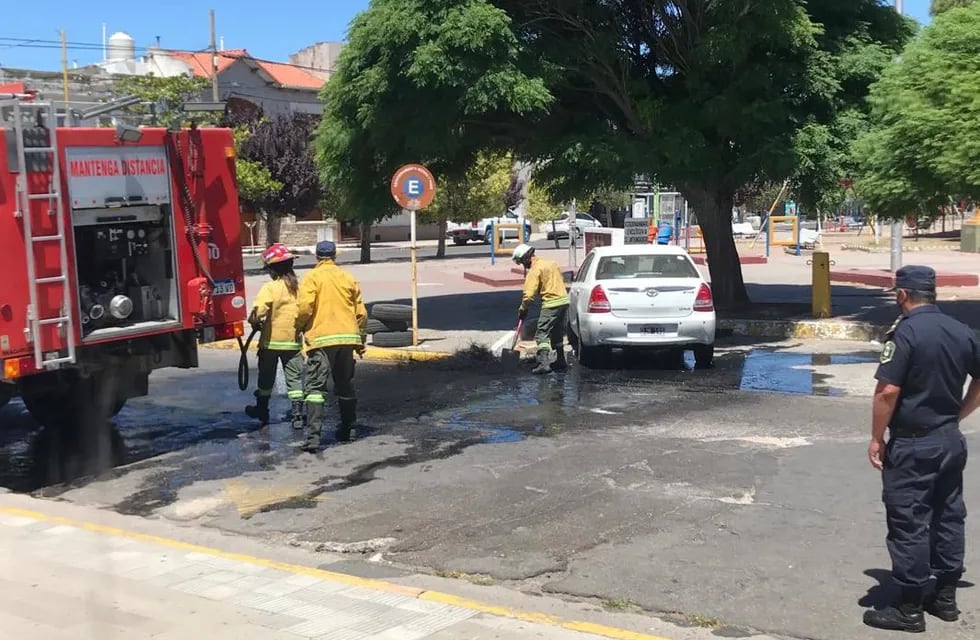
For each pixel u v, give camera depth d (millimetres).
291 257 9789
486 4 14531
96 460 8688
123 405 10070
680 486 7352
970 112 12656
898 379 4664
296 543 6336
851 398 10594
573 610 5090
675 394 10977
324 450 8805
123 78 27672
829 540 6102
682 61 16438
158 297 9039
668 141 15336
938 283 21781
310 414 8742
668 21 15992
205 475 8102
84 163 8164
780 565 5684
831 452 8281
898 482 4723
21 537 6246
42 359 7863
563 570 5688
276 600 5109
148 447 9109
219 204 9430
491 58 14391
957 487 4793
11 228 7613
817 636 4727
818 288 16453
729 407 10211
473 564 5820
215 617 4852
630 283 12523
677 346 12570
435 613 4934
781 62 15594
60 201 7875
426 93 15023
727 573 5570
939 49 13523
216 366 14055
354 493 7430
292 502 7254
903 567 4707
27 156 7680
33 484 7980
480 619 4852
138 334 8695
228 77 51562
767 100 15195
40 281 7773
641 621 4926
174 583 5367
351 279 8945
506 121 16688
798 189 16047
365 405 10773
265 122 39938
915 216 14398
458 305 20844
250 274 31984
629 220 21016
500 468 7984
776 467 7832
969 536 6094
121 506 7348
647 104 16719
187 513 7074
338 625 4754
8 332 7617
